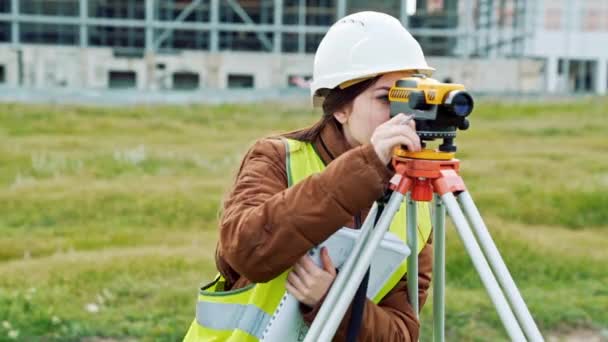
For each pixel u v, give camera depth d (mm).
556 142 15797
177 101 19250
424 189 2471
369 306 2648
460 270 7715
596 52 26953
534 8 25672
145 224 9789
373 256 2604
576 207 10648
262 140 2795
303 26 24125
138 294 6824
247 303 2688
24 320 6066
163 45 23844
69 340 5871
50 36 23359
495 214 10406
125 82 23469
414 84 2449
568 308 6793
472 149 14883
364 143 2656
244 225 2459
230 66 23766
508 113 18969
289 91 20922
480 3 25641
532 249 8508
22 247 8594
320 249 2578
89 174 12227
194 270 7562
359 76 2609
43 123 15867
